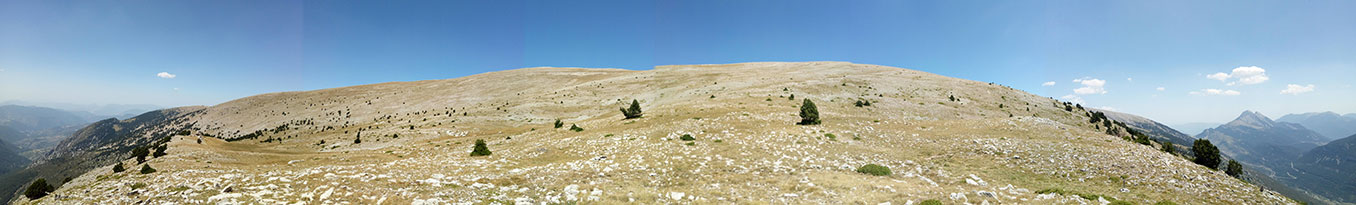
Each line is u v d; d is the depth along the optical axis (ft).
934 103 284.41
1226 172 101.96
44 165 587.68
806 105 167.22
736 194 65.77
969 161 100.07
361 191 59.16
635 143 129.18
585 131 180.86
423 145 189.37
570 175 79.66
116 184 66.74
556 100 410.93
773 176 79.71
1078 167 89.71
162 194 54.75
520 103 407.44
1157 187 74.64
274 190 58.34
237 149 191.93
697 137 136.26
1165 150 138.41
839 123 176.24
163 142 168.35
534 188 68.13
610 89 458.09
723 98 286.05
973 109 275.18
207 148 168.96
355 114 485.15
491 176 77.46
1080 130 148.66
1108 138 122.62
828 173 81.00
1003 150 108.58
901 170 89.81
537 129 231.71
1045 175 86.12
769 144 119.96
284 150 223.71
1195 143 114.01
